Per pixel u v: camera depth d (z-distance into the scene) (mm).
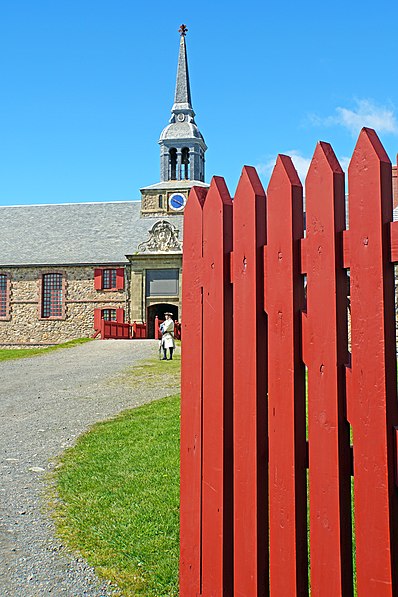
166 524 5059
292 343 2410
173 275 38812
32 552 4629
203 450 2820
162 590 3967
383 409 2098
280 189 2492
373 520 2117
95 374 17734
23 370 19734
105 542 4766
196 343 2910
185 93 47188
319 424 2314
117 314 39375
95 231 43062
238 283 2674
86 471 6793
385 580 2076
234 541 2658
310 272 2367
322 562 2295
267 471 2570
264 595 2549
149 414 10273
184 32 48469
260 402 2564
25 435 9305
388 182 2154
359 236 2189
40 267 40562
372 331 2133
